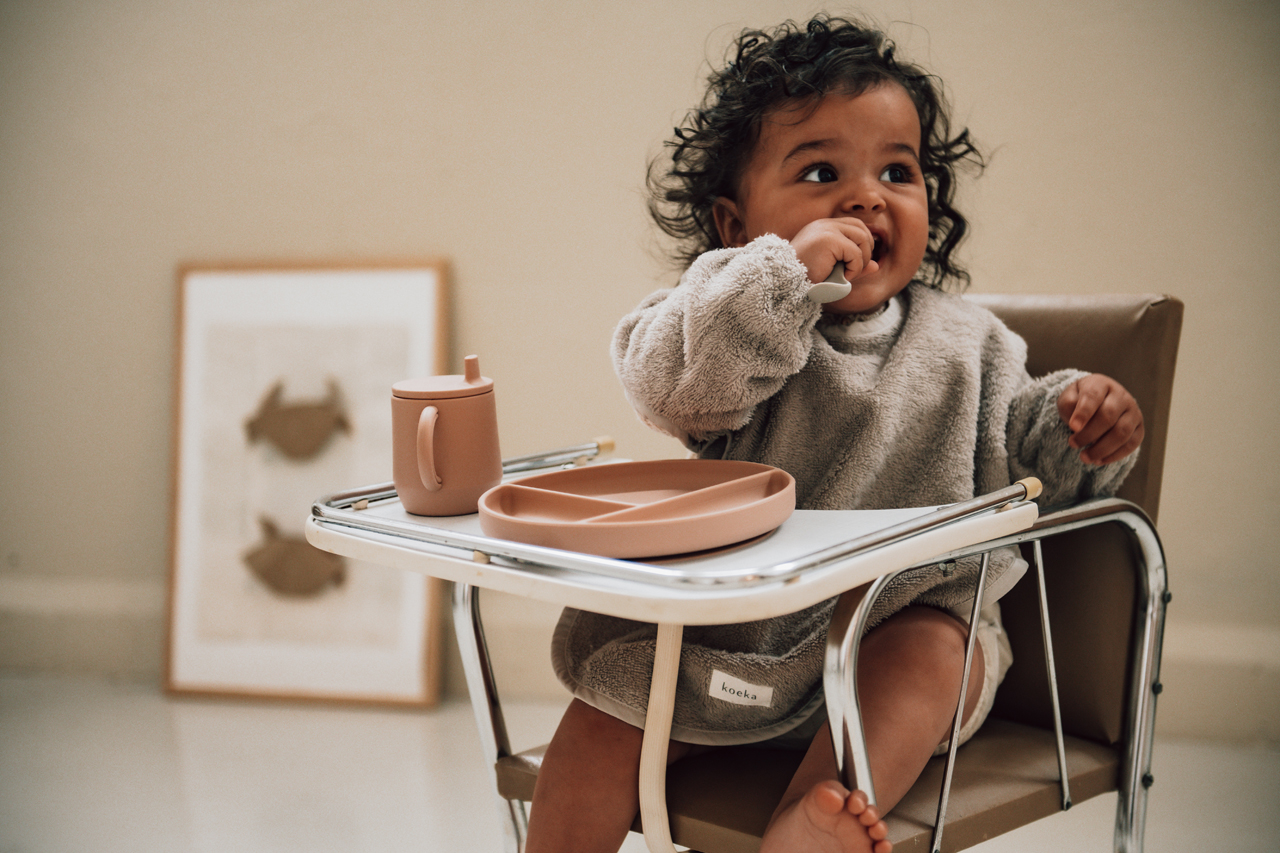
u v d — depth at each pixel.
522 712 1.78
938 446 0.87
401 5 1.80
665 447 1.81
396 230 1.86
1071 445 0.82
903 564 0.58
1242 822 1.39
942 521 0.62
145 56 1.88
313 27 1.83
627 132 1.76
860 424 0.86
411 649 1.83
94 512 1.99
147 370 1.95
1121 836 0.84
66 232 1.95
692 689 0.76
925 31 1.64
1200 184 1.60
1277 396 1.61
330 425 1.87
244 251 1.91
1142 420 0.82
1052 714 0.88
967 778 0.77
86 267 1.95
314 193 1.88
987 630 0.85
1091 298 0.95
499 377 1.86
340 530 0.69
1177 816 1.41
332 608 1.86
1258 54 1.56
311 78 1.85
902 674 0.72
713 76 1.17
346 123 1.85
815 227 0.76
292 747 1.67
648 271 1.78
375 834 1.39
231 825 1.41
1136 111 1.60
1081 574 0.86
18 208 1.95
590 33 1.75
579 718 0.79
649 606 0.51
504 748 0.86
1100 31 1.59
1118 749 0.84
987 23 1.62
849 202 0.87
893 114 0.89
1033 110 1.63
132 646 1.97
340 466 1.87
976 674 0.79
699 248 1.11
